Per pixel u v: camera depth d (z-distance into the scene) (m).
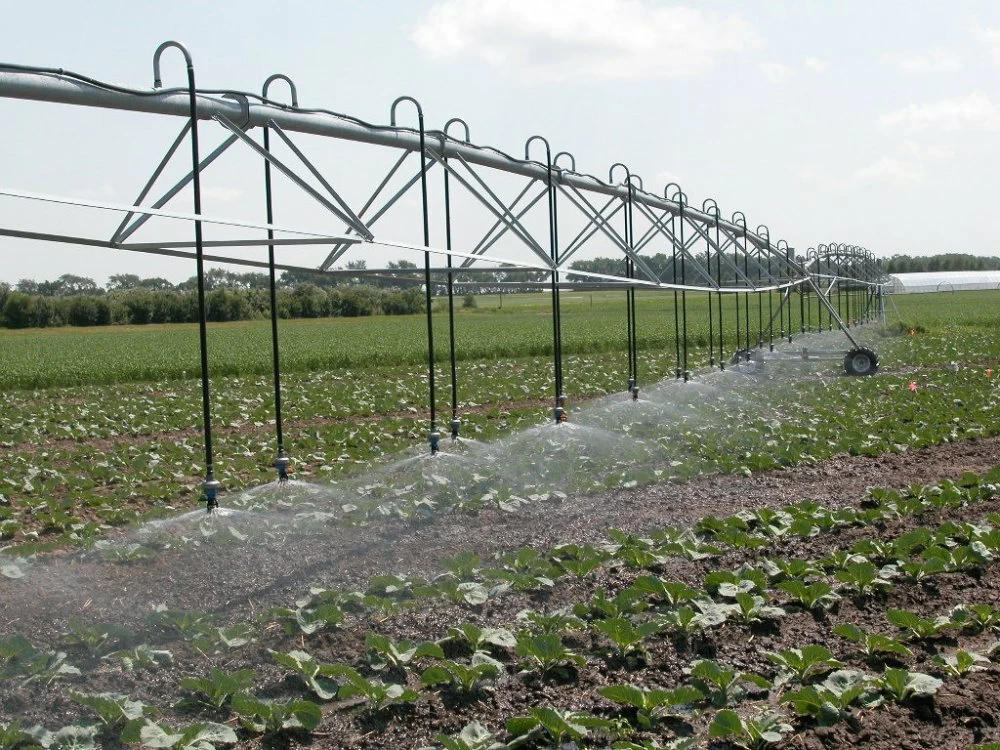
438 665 4.95
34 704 4.82
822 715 4.58
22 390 24.17
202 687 4.78
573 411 15.09
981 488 8.77
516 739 4.34
